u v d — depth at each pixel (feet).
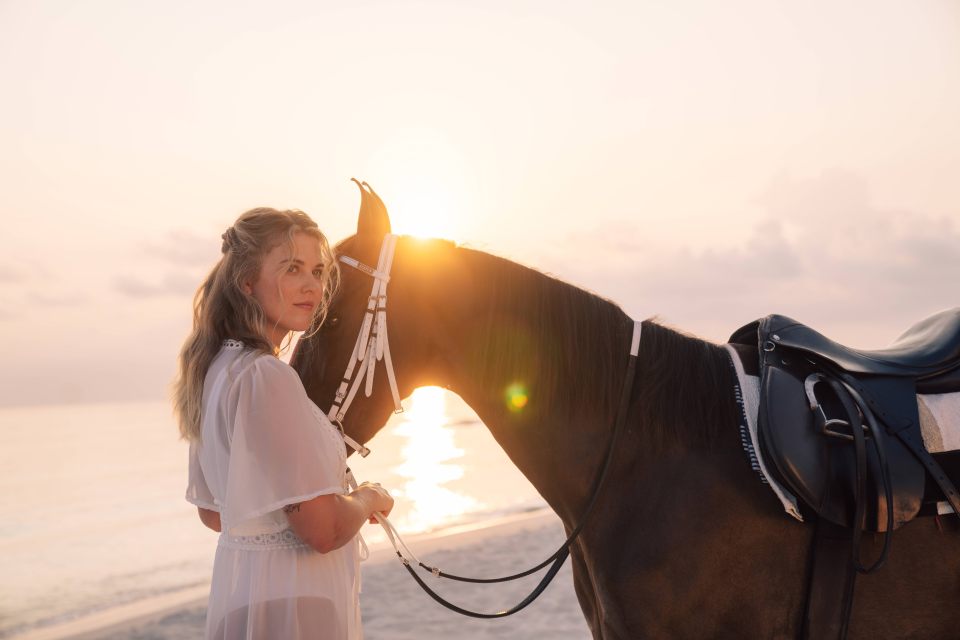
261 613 4.78
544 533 25.58
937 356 5.61
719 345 6.04
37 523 52.60
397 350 6.03
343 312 5.98
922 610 5.17
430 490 53.83
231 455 4.69
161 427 212.23
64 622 24.35
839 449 5.20
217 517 5.97
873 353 5.90
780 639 5.30
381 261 5.98
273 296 5.22
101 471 91.76
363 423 6.00
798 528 5.25
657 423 5.55
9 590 29.84
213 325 5.22
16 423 262.47
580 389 5.76
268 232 5.19
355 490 5.36
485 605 17.53
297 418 4.78
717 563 5.25
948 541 5.16
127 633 17.21
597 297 6.11
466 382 6.07
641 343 5.88
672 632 5.33
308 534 4.73
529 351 5.87
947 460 5.23
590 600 6.02
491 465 72.84
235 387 4.83
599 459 5.74
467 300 6.01
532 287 6.02
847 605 5.11
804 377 5.49
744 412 5.42
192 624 17.74
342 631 5.08
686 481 5.40
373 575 20.67
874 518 5.02
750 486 5.32
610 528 5.57
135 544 41.32
